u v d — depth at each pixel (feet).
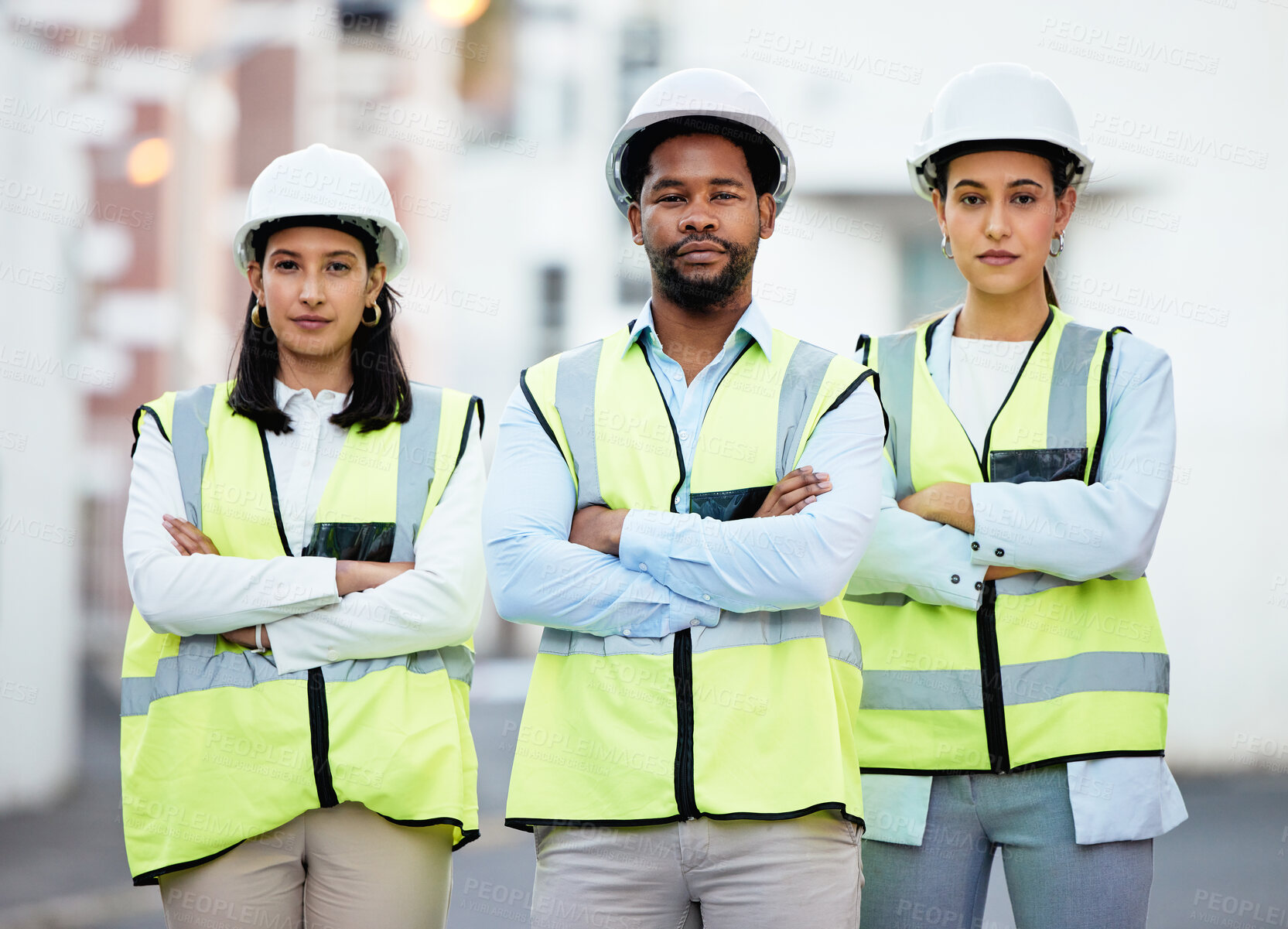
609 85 103.91
